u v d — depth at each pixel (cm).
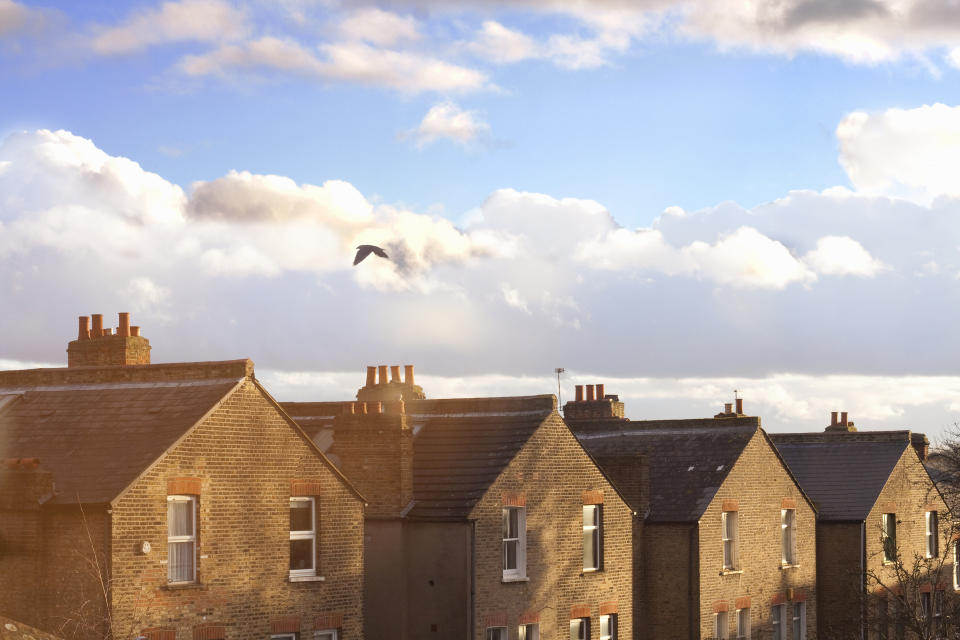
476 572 3133
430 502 3212
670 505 3984
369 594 3206
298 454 2831
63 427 2712
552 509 3412
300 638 2797
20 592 2438
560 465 3456
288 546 2789
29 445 2662
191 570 2578
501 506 3238
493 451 3341
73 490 2447
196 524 2588
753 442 4203
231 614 2634
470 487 3219
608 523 3616
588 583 3519
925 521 5022
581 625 3525
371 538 3216
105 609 2369
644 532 3959
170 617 2500
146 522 2466
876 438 4956
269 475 2756
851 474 4812
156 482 2492
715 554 3953
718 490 3981
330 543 2892
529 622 3284
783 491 4353
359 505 2978
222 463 2645
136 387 2812
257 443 2733
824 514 4600
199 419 2592
